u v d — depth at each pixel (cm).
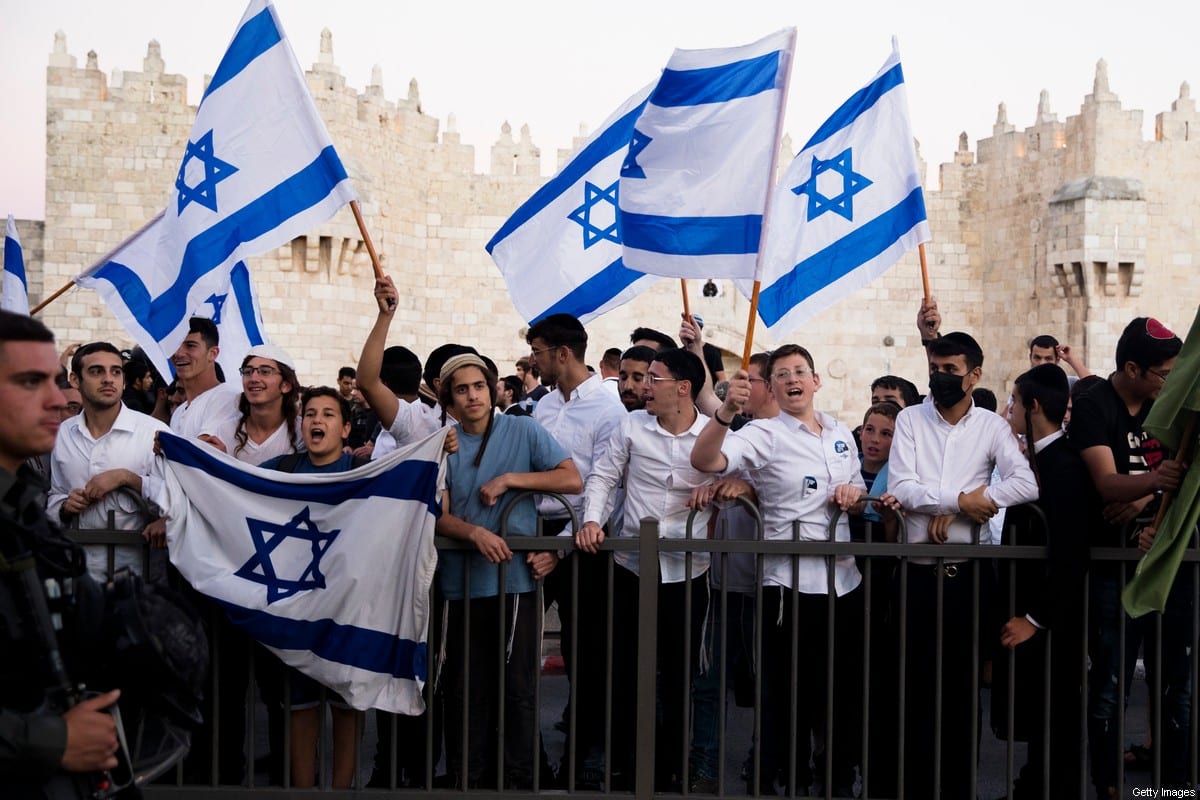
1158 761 693
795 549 695
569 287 1014
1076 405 718
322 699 686
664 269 771
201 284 828
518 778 730
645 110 788
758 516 700
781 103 758
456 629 728
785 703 764
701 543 695
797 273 934
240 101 832
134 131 3159
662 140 776
